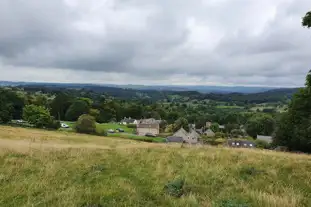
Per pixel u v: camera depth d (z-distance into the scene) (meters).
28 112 74.88
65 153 14.55
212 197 7.12
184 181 8.42
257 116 112.00
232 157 13.18
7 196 7.22
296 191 7.61
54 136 40.00
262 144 68.25
